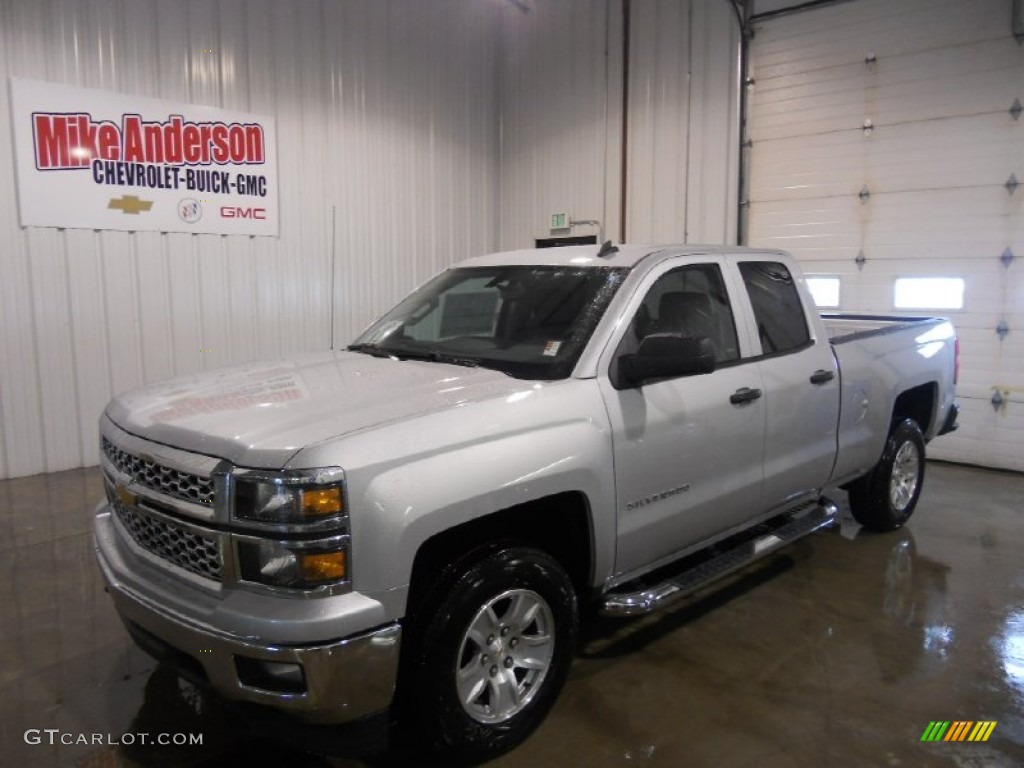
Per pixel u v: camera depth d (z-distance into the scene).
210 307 7.68
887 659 3.41
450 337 3.61
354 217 8.96
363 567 2.19
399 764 2.65
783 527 4.02
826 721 2.91
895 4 7.37
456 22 10.05
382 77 9.12
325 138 8.56
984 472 7.03
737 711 2.98
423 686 2.41
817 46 7.90
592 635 3.65
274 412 2.51
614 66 9.60
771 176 8.37
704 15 8.72
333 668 2.13
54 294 6.63
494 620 2.60
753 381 3.63
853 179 7.79
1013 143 6.82
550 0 10.17
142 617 2.42
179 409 2.66
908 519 5.43
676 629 3.71
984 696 3.10
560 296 3.37
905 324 5.41
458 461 2.41
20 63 6.29
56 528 5.17
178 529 2.39
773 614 3.88
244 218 7.87
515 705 2.70
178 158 7.29
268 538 2.15
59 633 3.63
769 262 4.09
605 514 2.90
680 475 3.24
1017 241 6.88
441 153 10.01
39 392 6.62
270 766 2.64
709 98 8.76
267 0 7.88
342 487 2.16
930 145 7.29
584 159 10.02
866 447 4.59
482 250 10.81
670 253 3.53
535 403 2.72
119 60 6.82
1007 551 4.80
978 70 6.96
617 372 3.03
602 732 2.83
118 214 6.93
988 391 7.14
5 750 2.72
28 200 6.40
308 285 8.55
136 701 3.05
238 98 7.71
